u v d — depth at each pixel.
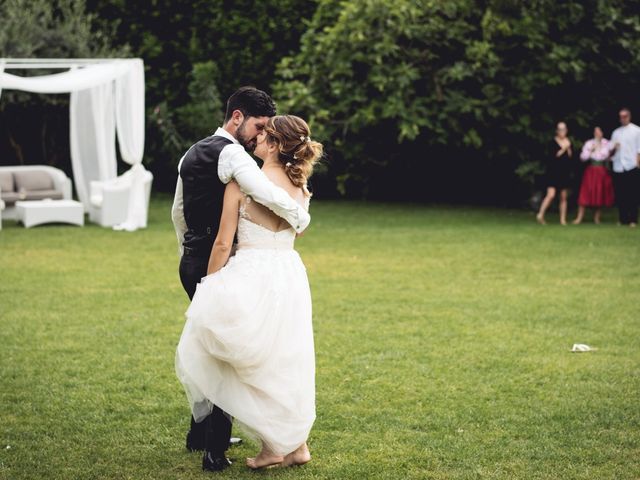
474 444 4.76
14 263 10.61
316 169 17.44
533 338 7.17
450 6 16.23
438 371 6.19
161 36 19.03
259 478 4.29
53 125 19.44
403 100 16.09
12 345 6.81
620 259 11.19
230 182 4.27
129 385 5.80
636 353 6.72
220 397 4.27
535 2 16.12
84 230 13.71
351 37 15.84
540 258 11.27
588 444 4.76
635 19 16.42
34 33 17.47
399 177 19.27
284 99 17.33
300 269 4.43
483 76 16.41
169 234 13.35
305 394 4.34
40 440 4.79
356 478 4.30
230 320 4.14
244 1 18.61
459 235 13.37
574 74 16.14
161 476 4.30
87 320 7.68
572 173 17.66
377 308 8.31
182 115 18.50
